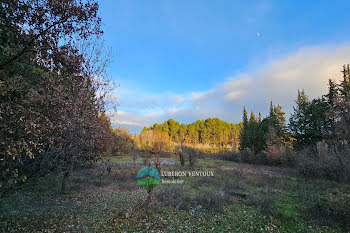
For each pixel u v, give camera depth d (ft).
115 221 18.90
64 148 18.49
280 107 90.99
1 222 17.61
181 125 190.60
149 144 114.83
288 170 54.29
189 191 30.32
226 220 19.52
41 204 23.63
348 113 35.37
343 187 30.81
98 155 28.27
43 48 12.18
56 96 13.16
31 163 18.04
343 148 38.17
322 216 20.07
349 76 55.83
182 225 18.30
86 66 18.57
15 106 10.98
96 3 13.29
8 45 12.27
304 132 62.28
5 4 11.13
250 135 98.37
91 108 20.68
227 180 37.09
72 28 12.95
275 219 19.71
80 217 19.75
